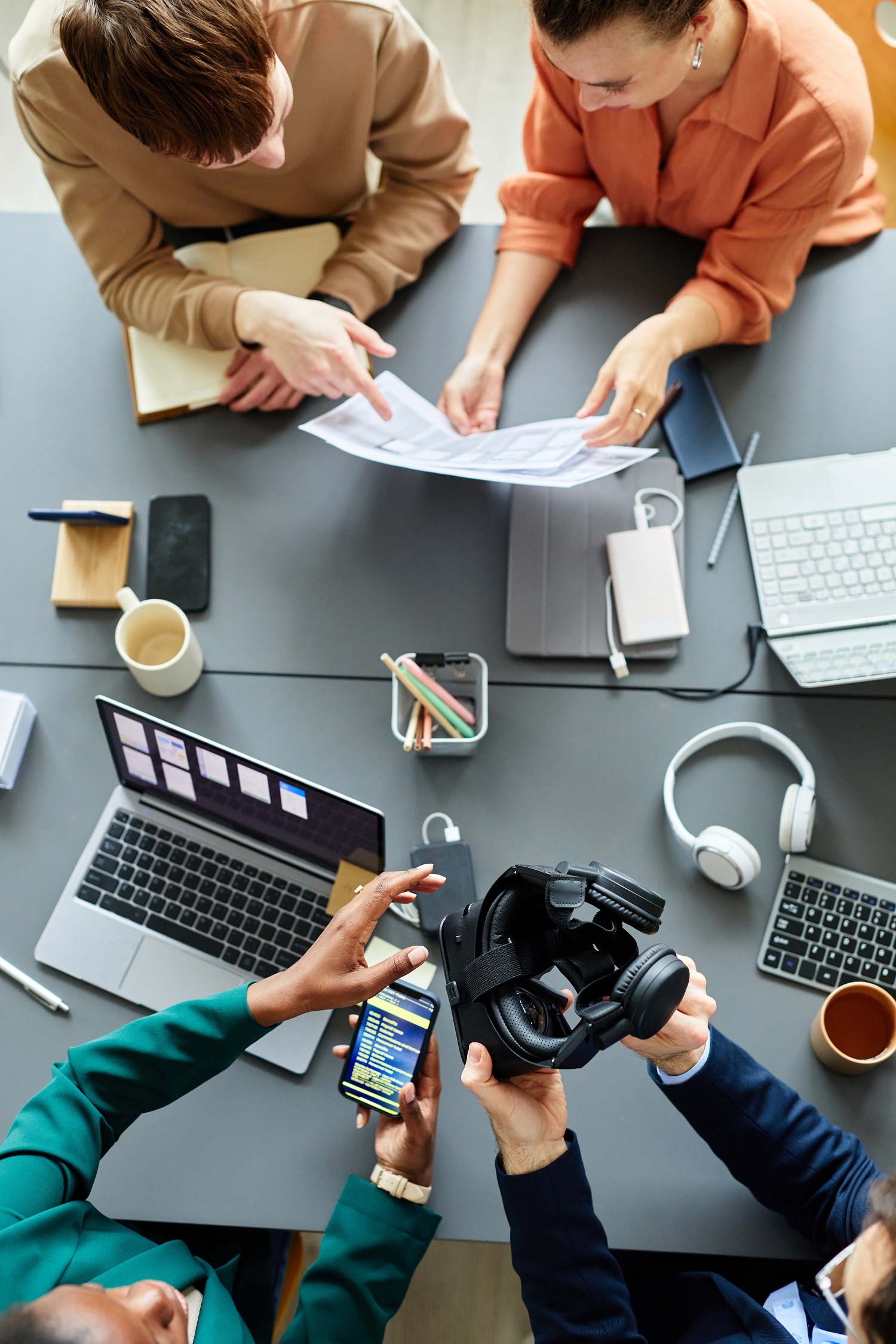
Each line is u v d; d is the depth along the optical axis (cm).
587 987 79
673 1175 105
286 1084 109
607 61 99
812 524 126
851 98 118
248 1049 109
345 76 126
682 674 124
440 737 118
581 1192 92
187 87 96
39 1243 86
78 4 96
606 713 123
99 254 133
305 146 134
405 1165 103
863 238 139
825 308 137
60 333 140
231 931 114
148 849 118
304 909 114
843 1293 75
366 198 148
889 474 127
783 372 135
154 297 132
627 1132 106
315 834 110
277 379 134
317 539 131
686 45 103
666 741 122
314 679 126
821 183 122
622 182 136
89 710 125
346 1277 98
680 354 128
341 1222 101
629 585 124
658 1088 108
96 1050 97
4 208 219
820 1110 107
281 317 124
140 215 134
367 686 125
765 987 112
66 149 123
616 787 120
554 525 129
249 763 102
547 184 137
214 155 104
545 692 124
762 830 118
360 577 129
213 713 124
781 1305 105
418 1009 106
